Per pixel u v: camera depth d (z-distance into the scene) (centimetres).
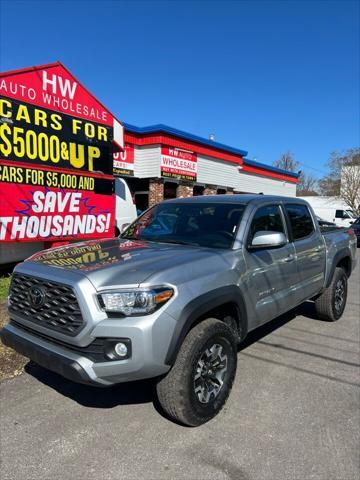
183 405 298
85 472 263
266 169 2731
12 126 718
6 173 712
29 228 756
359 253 1513
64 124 813
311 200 4819
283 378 404
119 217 1001
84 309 276
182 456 280
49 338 305
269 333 538
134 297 275
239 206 416
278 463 274
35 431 307
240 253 369
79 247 380
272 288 412
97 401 353
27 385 379
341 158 4503
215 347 324
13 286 336
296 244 470
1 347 458
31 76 743
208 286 317
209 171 2034
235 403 353
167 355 282
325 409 346
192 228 412
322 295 573
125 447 289
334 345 498
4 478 257
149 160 1700
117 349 274
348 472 266
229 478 259
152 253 342
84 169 863
